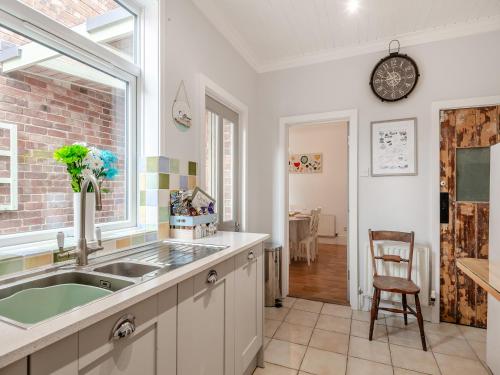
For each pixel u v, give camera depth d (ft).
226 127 8.93
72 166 4.20
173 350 3.47
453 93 8.20
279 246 9.89
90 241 4.41
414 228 8.61
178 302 3.57
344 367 6.12
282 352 6.70
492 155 5.49
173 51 6.13
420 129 8.54
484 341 7.19
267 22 7.97
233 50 8.81
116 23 5.47
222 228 8.53
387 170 8.88
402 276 8.26
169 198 5.99
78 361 2.32
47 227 4.33
